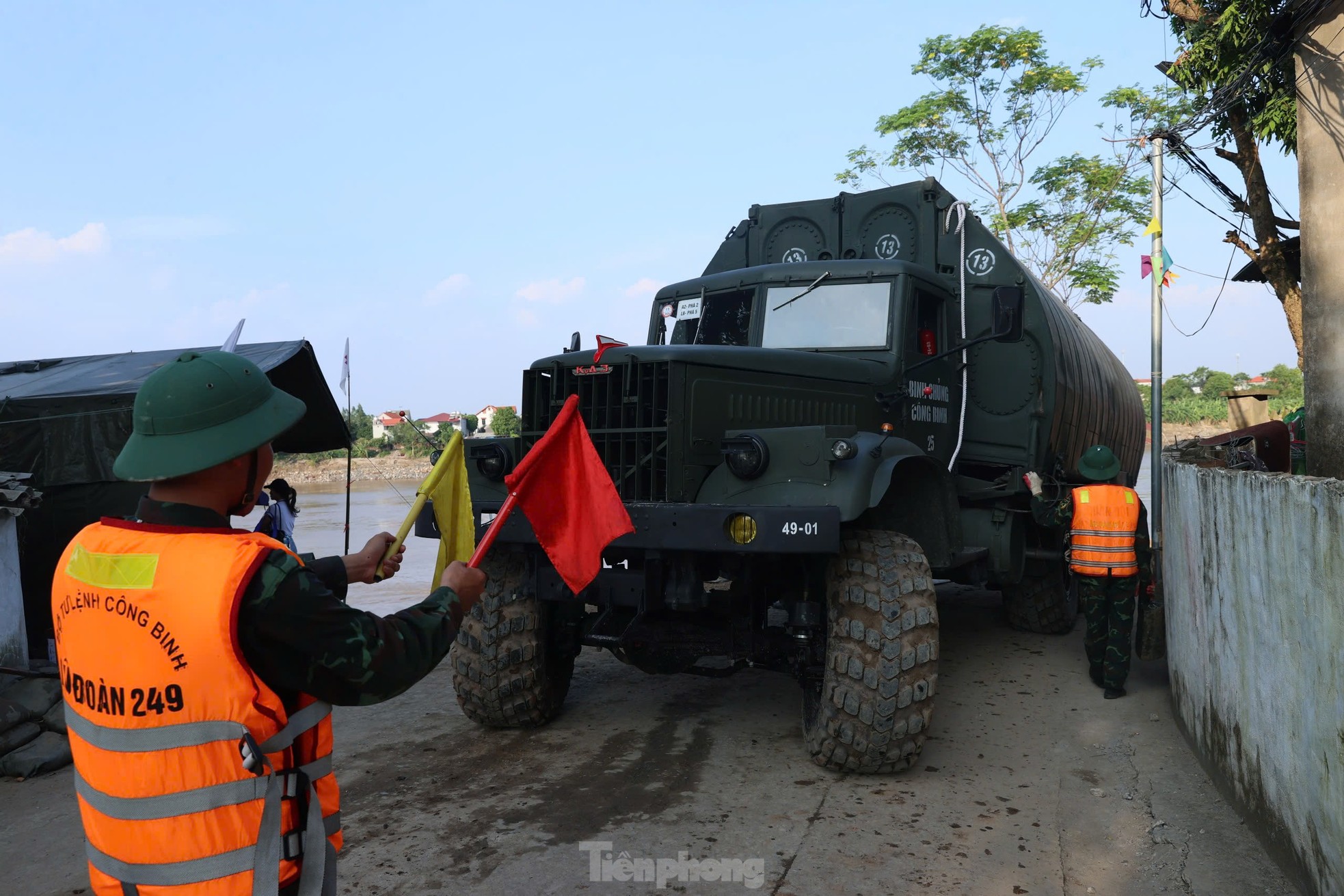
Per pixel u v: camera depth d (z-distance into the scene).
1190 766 4.07
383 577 1.86
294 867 1.41
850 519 3.74
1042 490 5.82
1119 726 4.74
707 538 3.81
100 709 1.35
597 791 3.93
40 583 6.43
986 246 6.23
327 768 1.51
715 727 4.81
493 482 4.60
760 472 4.04
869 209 6.51
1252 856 3.12
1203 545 3.98
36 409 6.38
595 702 5.34
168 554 1.35
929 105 19.08
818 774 4.07
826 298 5.60
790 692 5.48
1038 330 6.13
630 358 4.25
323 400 8.39
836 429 3.92
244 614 1.33
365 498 35.12
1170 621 4.96
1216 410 73.81
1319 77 7.29
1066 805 3.71
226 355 1.51
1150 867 3.12
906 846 3.34
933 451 5.82
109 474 6.38
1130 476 11.16
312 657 1.36
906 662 3.82
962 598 8.73
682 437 4.18
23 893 3.21
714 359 4.35
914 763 3.99
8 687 5.09
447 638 1.59
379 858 3.31
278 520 7.39
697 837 3.44
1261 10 8.98
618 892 3.03
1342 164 7.19
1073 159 18.83
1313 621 2.55
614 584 4.24
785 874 3.13
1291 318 11.03
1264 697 3.06
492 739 4.69
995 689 5.50
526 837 3.46
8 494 5.30
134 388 6.57
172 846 1.31
